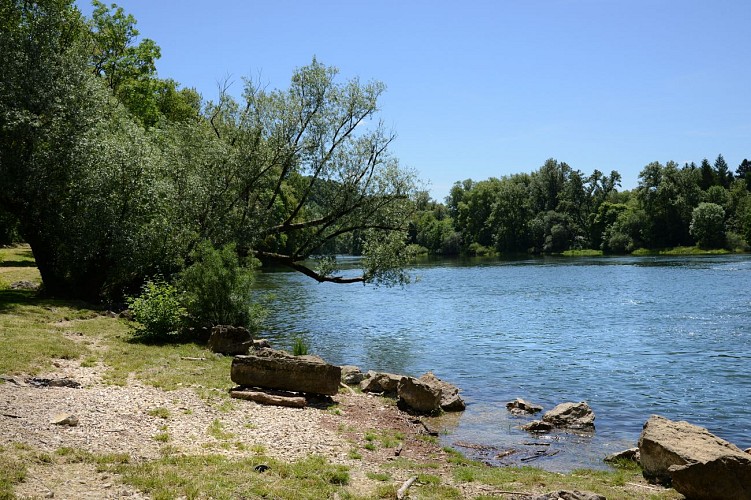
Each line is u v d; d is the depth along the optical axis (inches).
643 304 1617.9
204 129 1195.3
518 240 5059.1
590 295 1871.3
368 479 377.1
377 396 673.6
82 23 1246.3
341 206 1207.6
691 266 2903.5
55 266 1077.8
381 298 1867.6
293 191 1328.7
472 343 1079.0
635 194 5428.2
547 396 719.1
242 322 906.1
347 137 1222.3
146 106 1749.5
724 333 1156.5
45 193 1013.8
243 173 1147.9
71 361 613.6
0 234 2166.6
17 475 300.7
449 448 497.0
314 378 585.9
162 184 1042.1
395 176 1205.7
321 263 1247.5
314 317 1422.2
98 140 1043.3
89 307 1007.0
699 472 363.9
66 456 344.8
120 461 348.8
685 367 874.8
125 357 663.8
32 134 981.2
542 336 1156.5
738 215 4173.2
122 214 1050.1
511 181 5620.1
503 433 565.6
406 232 1238.9
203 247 929.5
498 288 2162.9
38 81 997.8
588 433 571.2
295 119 1192.2
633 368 872.3
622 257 4033.0
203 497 304.3
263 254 1222.9
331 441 459.2
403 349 1017.5
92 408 454.3
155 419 450.9
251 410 519.8
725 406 670.5
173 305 818.8
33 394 468.8
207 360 709.3
